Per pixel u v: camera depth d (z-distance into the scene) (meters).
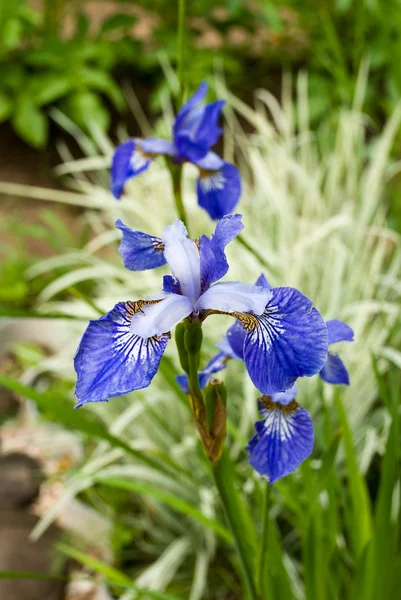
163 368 0.41
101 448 0.60
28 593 0.60
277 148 0.78
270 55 1.34
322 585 0.42
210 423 0.33
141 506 0.64
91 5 1.59
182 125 0.47
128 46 1.24
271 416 0.34
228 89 1.30
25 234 0.96
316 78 1.14
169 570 0.56
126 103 1.28
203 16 1.29
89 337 0.30
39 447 0.74
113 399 0.65
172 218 0.74
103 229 0.95
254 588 0.37
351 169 0.77
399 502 0.43
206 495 0.56
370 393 0.62
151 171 0.80
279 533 0.59
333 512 0.43
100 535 0.64
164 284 0.32
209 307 0.31
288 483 0.43
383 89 1.17
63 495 0.59
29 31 1.22
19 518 0.67
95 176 1.11
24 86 1.13
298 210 0.81
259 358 0.30
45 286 0.91
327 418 0.44
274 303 0.31
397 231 0.81
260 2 1.18
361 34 1.03
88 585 0.60
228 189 0.49
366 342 0.63
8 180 1.14
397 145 0.95
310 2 1.22
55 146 1.20
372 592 0.43
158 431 0.62
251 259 0.66
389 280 0.67
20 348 0.80
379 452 0.60
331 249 0.68
